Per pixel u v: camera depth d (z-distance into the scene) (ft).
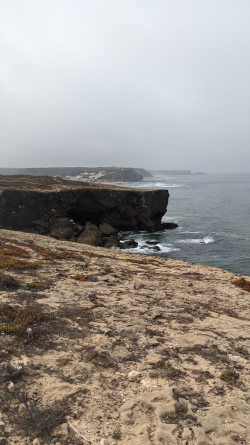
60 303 39.86
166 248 156.35
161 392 21.52
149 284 59.98
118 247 157.58
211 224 227.40
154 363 26.32
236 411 20.42
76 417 18.65
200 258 137.90
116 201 196.75
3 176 273.33
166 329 34.88
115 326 33.65
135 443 16.53
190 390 22.54
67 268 64.18
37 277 52.70
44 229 166.81
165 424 18.24
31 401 19.71
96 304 40.63
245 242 168.45
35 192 165.89
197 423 18.79
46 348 27.14
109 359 26.30
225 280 78.28
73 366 24.56
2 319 31.83
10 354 25.14
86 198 189.26
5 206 157.69
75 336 30.32
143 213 202.59
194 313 43.42
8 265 57.31
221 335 34.65
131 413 19.30
